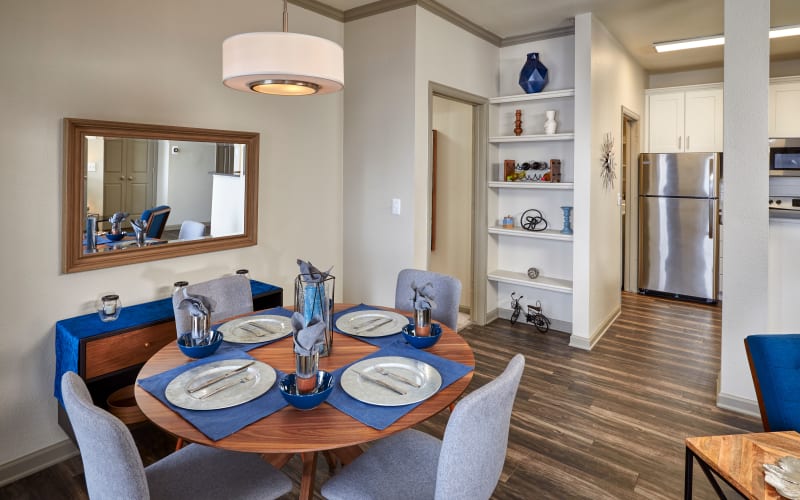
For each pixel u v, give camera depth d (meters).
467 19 3.82
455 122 4.65
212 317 2.30
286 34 1.59
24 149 2.15
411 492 1.43
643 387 3.12
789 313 2.69
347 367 1.67
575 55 3.72
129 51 2.47
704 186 5.05
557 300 4.33
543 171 4.27
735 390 2.80
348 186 3.82
